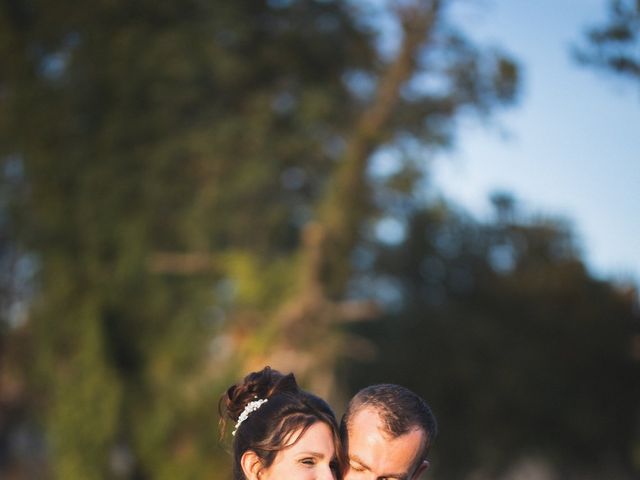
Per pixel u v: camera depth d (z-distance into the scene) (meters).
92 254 22.83
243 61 23.03
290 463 3.63
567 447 28.44
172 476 21.72
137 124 23.06
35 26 23.86
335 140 23.61
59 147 23.16
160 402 22.05
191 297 22.61
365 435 3.63
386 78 20.81
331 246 21.34
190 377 22.16
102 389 22.28
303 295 21.39
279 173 23.17
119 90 22.95
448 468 28.05
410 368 27.48
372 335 27.41
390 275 27.72
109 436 22.17
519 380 27.61
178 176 22.88
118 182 22.81
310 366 21.42
